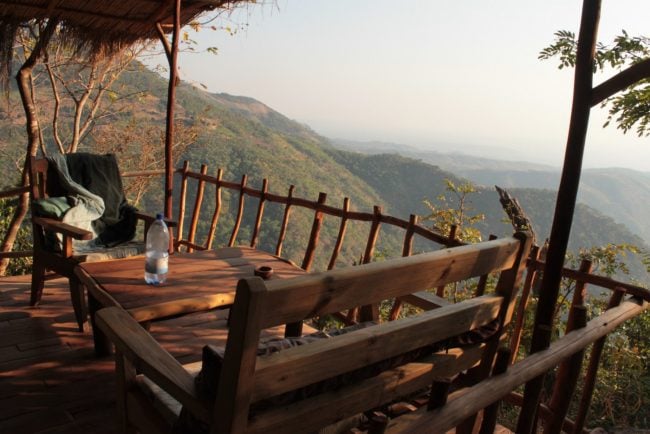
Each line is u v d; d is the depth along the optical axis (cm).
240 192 430
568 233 186
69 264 279
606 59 337
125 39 432
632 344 526
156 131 767
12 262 569
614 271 584
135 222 335
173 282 238
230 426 102
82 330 285
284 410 116
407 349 138
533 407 186
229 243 437
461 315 155
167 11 389
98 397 223
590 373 222
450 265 144
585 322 195
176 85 385
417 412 148
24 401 216
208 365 112
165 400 142
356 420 151
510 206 659
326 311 112
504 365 167
